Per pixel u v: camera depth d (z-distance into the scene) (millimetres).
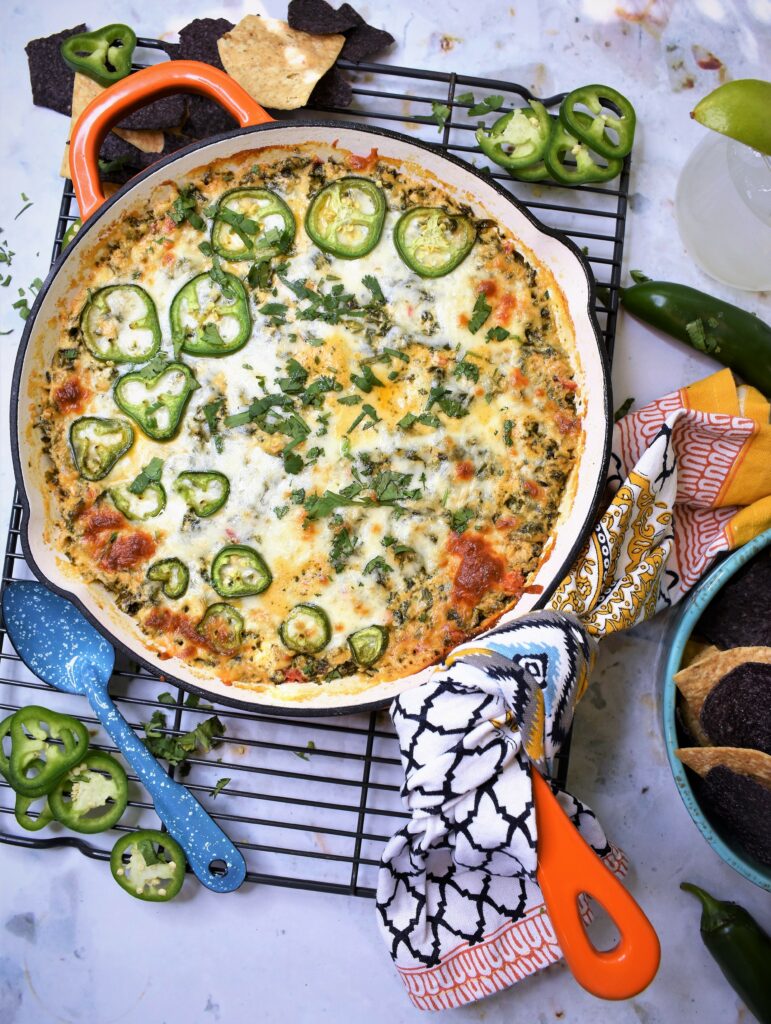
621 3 556
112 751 519
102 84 520
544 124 510
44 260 545
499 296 490
